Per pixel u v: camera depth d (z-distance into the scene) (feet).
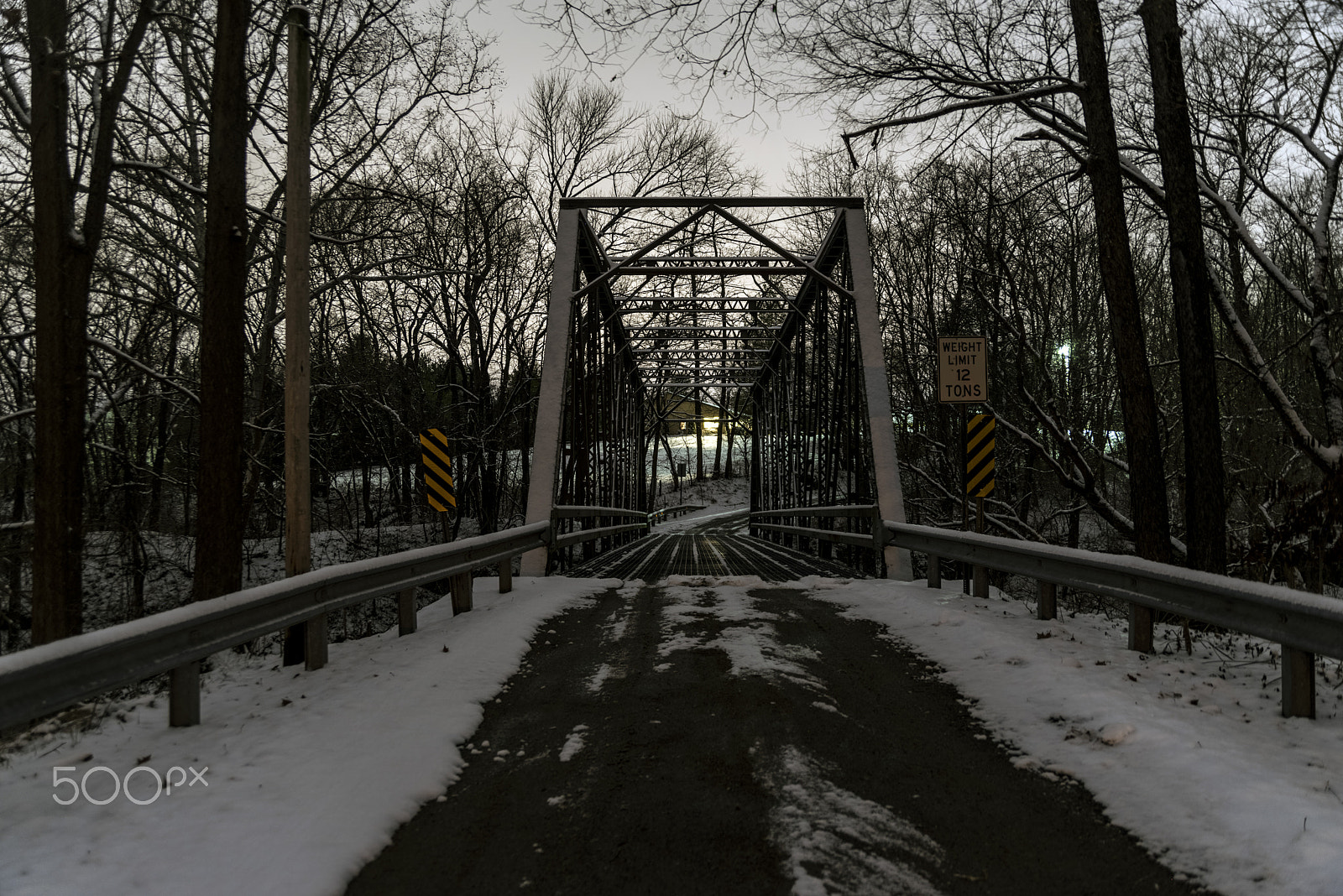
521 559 42.42
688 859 11.02
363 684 19.08
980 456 33.50
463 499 101.91
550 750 15.40
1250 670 18.97
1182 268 29.66
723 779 13.76
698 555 63.77
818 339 68.28
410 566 25.07
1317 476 40.40
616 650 23.54
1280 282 37.35
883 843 11.44
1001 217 56.34
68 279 31.09
